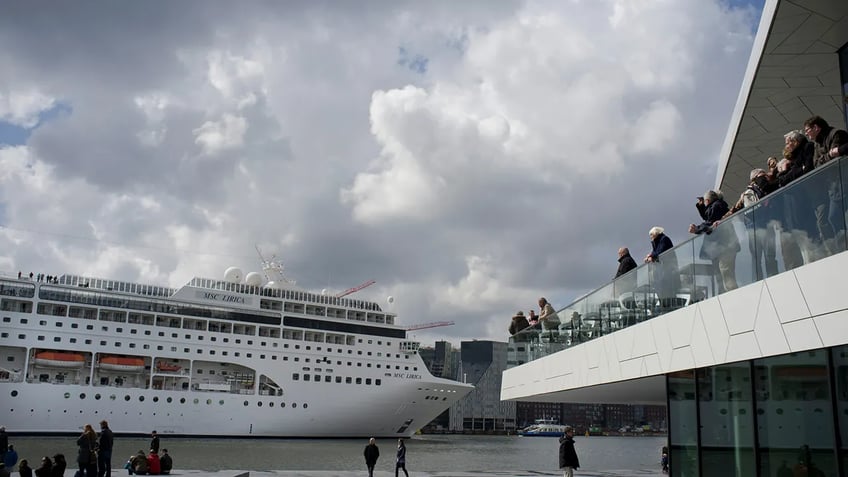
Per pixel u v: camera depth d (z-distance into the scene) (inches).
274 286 3469.5
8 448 1066.7
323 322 3324.3
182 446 2716.5
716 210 569.0
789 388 465.4
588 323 810.8
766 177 509.0
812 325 421.7
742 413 520.1
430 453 3412.9
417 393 3400.6
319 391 3213.6
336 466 2177.7
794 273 438.9
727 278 520.7
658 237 650.8
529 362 1043.3
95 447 891.4
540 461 3016.7
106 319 2920.8
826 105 779.4
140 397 2854.3
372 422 3339.1
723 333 523.5
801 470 451.8
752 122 831.7
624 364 705.6
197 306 3093.0
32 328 2736.2
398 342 3440.0
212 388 3014.3
